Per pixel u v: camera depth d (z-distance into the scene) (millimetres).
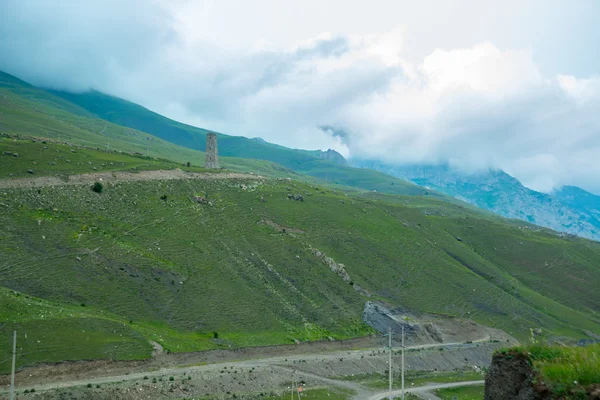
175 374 85750
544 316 183000
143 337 92500
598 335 177875
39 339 78438
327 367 110688
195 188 174125
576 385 21375
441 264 193875
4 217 111312
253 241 156375
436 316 157250
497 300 181875
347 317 139625
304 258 159000
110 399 72250
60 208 124750
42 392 68750
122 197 144625
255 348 109438
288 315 129500
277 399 87562
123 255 118062
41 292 94812
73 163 151250
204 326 111000
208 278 128375
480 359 139875
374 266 172875
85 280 104062
